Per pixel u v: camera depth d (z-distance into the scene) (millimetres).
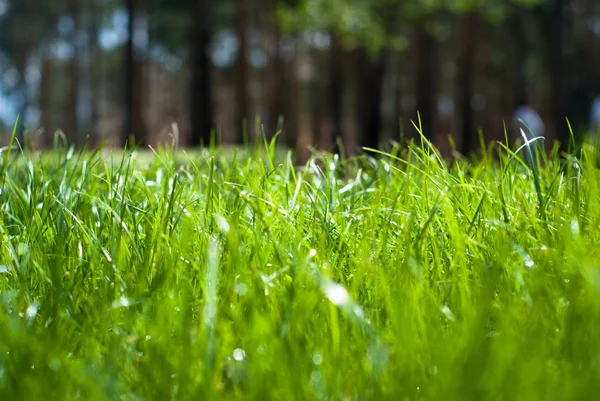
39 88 48031
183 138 44625
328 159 2465
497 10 22453
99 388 1003
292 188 2461
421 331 1263
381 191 2260
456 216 1964
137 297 1509
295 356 1149
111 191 2281
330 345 1253
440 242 1849
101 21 46906
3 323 1346
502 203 1896
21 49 46156
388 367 1136
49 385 1121
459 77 26156
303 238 1816
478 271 1591
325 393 1081
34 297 1744
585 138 2229
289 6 21438
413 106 27594
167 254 1688
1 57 46125
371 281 1608
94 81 47094
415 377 1081
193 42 22859
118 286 1597
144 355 1307
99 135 44219
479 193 2164
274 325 1265
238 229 1880
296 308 1324
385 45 20719
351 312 1178
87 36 46750
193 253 1822
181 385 1106
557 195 2082
